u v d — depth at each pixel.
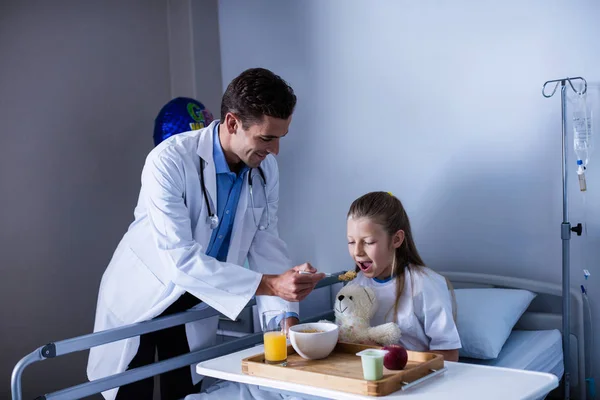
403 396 1.09
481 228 2.23
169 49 2.86
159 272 1.66
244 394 1.57
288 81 2.65
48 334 2.41
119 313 1.71
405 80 2.36
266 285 1.50
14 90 2.32
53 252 2.43
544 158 2.10
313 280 1.46
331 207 2.56
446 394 1.10
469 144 2.24
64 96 2.47
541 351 1.80
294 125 2.64
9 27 2.31
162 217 1.53
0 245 2.28
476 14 2.20
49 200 2.42
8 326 2.30
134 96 2.72
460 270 2.28
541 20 2.08
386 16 2.39
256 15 2.73
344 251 2.53
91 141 2.56
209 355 1.66
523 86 2.12
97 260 2.57
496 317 1.85
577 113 2.01
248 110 1.44
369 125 2.45
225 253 1.79
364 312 1.55
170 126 2.33
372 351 1.18
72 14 2.51
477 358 1.79
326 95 2.55
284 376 1.22
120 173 2.67
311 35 2.58
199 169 1.63
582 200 2.04
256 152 1.53
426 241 2.34
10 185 2.31
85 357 2.53
